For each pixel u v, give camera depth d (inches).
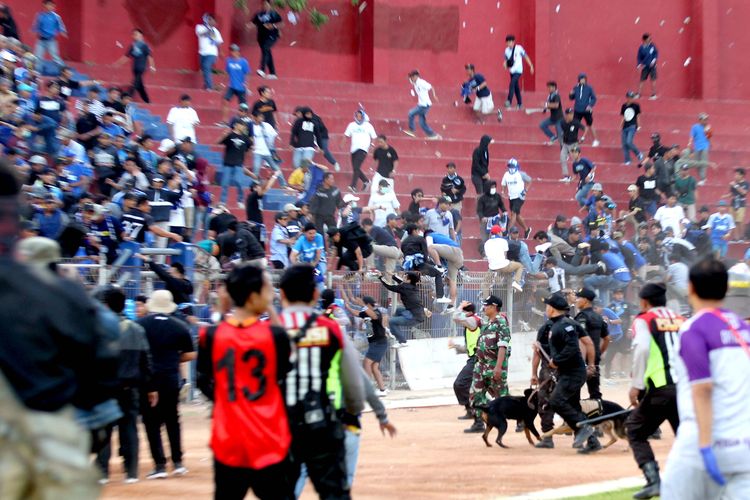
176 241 1756.9
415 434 1439.5
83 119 2074.3
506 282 2102.6
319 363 697.0
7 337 466.3
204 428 1461.6
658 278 2229.3
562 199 2970.0
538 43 3415.4
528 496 975.0
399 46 3309.5
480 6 3403.1
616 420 1275.8
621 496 970.1
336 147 2851.9
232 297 687.7
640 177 2824.8
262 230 2073.1
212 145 2637.8
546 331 1310.3
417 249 1988.2
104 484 1050.7
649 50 3390.7
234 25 3080.7
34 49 2812.5
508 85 3430.1
